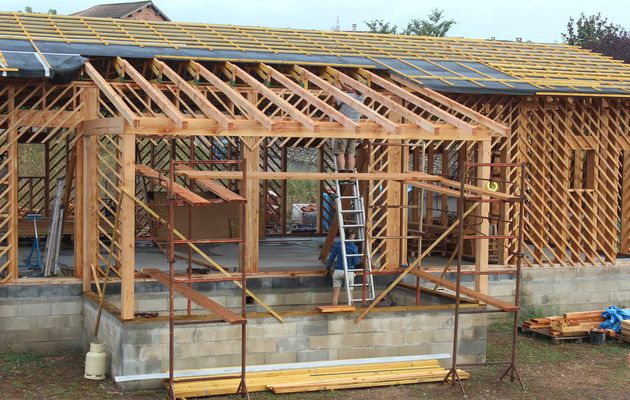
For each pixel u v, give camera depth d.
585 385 11.96
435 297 13.60
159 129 10.91
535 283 16.02
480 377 12.20
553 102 16.06
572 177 18.12
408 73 15.06
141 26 16.06
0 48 13.04
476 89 14.77
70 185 14.83
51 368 12.02
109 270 12.91
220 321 11.06
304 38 16.95
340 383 11.34
